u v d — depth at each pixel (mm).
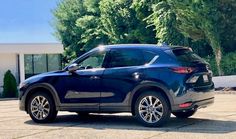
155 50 10117
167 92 9594
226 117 11297
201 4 28609
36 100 11219
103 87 10352
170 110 9664
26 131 9883
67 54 56781
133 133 9086
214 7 28578
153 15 34219
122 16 43344
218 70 29547
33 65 34469
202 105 9945
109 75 10312
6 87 27344
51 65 35219
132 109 10102
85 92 10562
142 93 9891
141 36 41312
